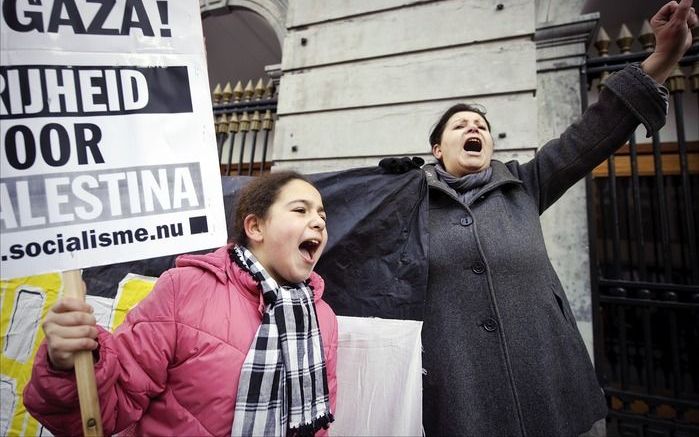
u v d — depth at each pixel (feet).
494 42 9.21
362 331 4.97
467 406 4.50
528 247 4.99
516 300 4.82
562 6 8.98
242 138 12.37
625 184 11.18
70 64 3.41
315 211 4.00
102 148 3.46
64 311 2.92
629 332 11.02
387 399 4.53
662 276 10.70
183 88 3.83
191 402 3.16
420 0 10.05
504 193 5.52
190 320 3.30
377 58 10.42
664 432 7.59
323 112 10.83
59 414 2.94
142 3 3.72
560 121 8.61
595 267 8.13
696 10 9.85
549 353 4.70
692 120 10.59
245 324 3.46
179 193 3.70
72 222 3.28
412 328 4.73
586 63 8.73
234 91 13.20
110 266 6.93
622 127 4.89
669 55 4.70
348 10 10.94
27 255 3.13
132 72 3.63
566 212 8.38
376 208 6.01
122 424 3.16
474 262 4.94
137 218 3.51
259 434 3.10
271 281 3.67
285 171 4.25
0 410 6.26
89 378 2.85
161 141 3.68
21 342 6.50
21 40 3.28
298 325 3.64
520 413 4.45
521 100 8.69
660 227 7.79
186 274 3.53
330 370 4.00
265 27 15.19
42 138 3.27
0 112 3.18
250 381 3.19
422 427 4.31
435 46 9.71
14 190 3.16
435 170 5.83
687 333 10.31
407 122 9.75
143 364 3.14
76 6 3.46
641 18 11.32
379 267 5.78
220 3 14.21
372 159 10.03
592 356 7.88
